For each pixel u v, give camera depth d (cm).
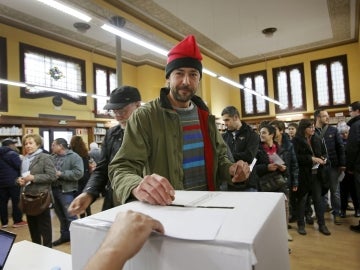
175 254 49
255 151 267
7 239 115
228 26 782
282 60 1075
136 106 195
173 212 62
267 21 765
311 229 370
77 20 698
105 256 41
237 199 70
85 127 875
